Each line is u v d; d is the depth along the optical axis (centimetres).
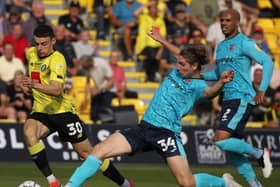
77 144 2386
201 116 4012
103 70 3869
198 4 4419
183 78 2030
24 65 3912
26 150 3425
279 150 3628
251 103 2414
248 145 2395
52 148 3447
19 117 3597
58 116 2339
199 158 3559
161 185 2816
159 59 4222
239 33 2434
